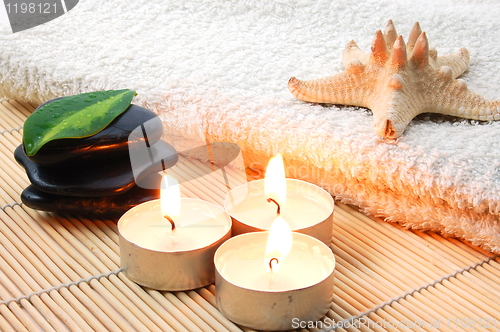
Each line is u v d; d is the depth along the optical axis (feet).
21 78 1.77
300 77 1.72
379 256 1.51
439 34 1.87
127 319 1.40
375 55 1.61
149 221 1.48
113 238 1.53
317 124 1.58
